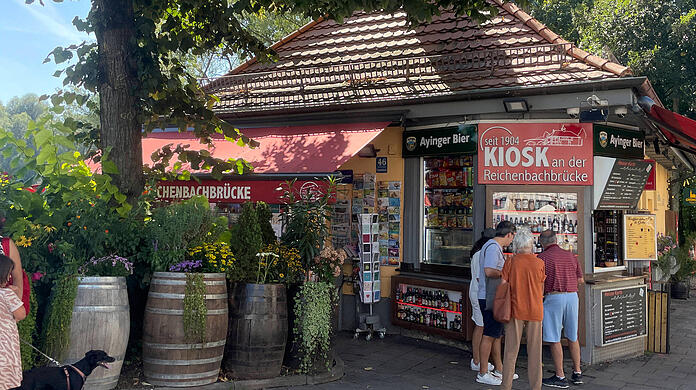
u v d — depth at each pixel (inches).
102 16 293.6
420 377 285.9
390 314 378.0
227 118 419.5
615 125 345.4
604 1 781.9
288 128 398.9
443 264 359.3
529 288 244.1
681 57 739.4
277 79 417.4
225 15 331.0
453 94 335.6
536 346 244.7
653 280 449.1
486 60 347.3
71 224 239.1
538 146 332.5
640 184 358.9
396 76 376.2
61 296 219.6
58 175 248.1
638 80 294.0
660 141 410.3
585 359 322.3
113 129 294.7
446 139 354.3
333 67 403.2
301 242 281.6
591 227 328.2
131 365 262.2
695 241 671.1
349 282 388.2
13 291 181.9
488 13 389.1
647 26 743.1
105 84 296.5
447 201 361.4
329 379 272.5
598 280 324.5
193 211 256.7
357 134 357.7
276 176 326.0
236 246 264.8
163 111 324.5
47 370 191.2
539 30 356.8
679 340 398.0
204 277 241.4
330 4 280.7
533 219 332.2
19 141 253.9
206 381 243.0
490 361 302.2
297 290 273.9
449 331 343.0
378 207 385.1
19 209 236.1
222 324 245.4
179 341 235.8
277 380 258.8
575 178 328.5
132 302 267.4
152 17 319.3
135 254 252.4
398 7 295.1
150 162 395.5
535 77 323.3
